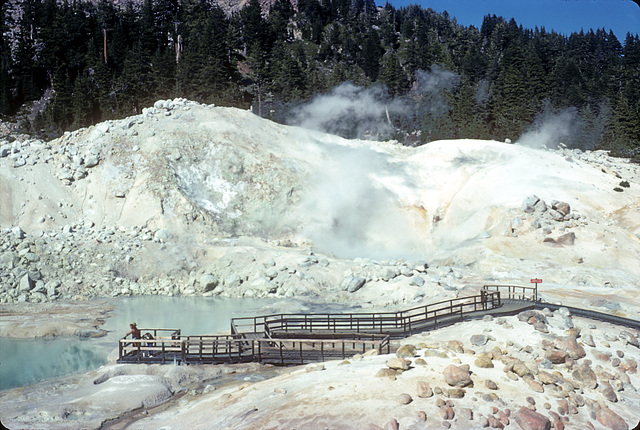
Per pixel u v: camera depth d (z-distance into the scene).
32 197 60.53
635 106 124.06
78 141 70.25
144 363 25.80
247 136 76.50
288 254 53.34
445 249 62.19
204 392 22.22
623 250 55.72
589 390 20.48
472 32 181.25
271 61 137.75
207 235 60.69
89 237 55.12
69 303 42.91
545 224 59.75
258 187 69.12
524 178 71.25
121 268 50.66
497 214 64.38
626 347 25.75
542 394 18.97
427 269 50.28
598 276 50.53
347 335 29.66
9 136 99.38
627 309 37.44
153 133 71.50
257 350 27.77
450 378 18.36
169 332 33.22
